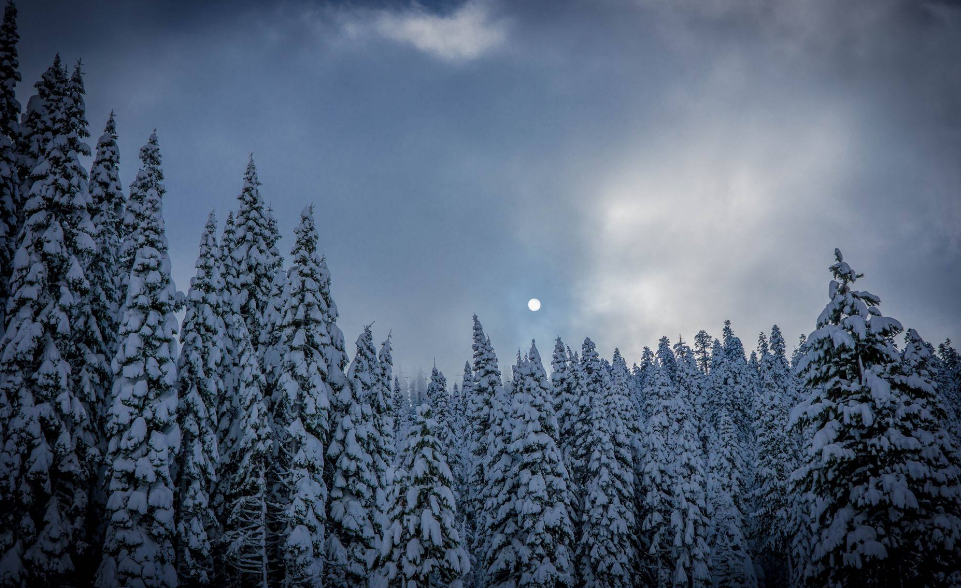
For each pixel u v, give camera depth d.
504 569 29.48
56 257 23.00
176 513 23.84
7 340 21.61
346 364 31.00
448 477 20.08
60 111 25.08
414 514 19.45
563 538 29.03
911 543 14.77
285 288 28.78
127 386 22.42
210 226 28.09
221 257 30.44
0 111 27.38
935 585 14.34
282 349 28.12
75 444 22.34
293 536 23.44
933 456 14.79
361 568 26.34
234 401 28.44
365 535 26.67
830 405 16.70
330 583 26.00
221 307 27.59
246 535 24.14
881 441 15.27
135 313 23.25
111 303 27.28
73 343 23.73
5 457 19.94
